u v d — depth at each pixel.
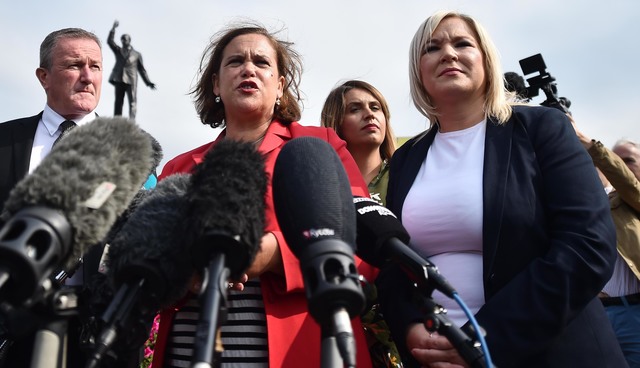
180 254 1.62
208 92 3.28
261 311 2.39
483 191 2.42
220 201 1.45
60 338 1.49
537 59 4.13
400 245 1.79
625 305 4.45
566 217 2.25
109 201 1.48
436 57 2.74
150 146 1.68
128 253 1.61
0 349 1.73
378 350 3.06
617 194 4.66
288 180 1.57
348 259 1.36
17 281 1.24
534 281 2.15
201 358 1.17
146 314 1.63
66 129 3.78
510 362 2.08
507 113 2.61
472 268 2.43
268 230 2.41
